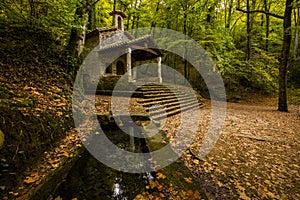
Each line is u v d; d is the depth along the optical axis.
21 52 6.90
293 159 4.05
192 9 15.15
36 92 5.49
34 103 4.76
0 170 2.84
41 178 3.08
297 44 18.80
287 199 2.77
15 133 3.45
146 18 21.28
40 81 6.26
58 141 4.47
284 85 10.21
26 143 3.56
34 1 7.06
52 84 6.59
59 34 9.17
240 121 7.53
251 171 3.54
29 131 3.79
